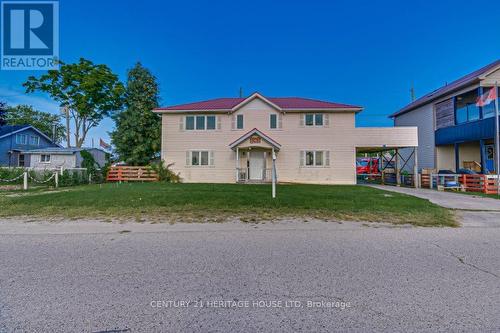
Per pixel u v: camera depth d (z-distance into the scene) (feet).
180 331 7.76
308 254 14.28
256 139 62.23
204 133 66.64
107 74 99.81
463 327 7.98
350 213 24.90
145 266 12.55
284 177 65.21
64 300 9.44
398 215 24.25
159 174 66.03
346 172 64.34
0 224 20.95
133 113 85.61
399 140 62.44
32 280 11.02
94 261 13.17
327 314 8.68
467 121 60.29
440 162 69.77
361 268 12.41
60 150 90.68
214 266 12.60
